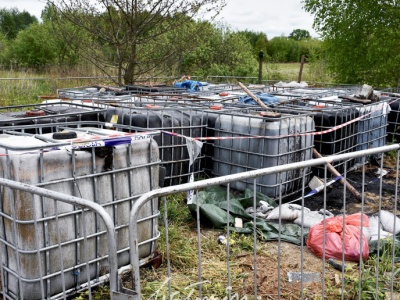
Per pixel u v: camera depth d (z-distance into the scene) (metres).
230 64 20.30
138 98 7.76
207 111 5.85
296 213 4.96
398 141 8.60
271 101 7.32
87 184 3.15
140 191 3.49
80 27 13.66
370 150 3.10
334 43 14.59
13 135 3.70
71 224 3.10
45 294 3.04
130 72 13.63
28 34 23.25
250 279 3.75
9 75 17.66
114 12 13.04
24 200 2.88
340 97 7.71
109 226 2.10
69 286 3.17
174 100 7.25
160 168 3.88
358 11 13.75
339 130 6.50
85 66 18.30
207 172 6.05
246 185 5.60
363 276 3.64
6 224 3.04
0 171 2.99
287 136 5.38
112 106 6.03
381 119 7.86
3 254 3.12
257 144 5.46
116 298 2.16
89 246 3.22
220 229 4.71
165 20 13.15
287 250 4.31
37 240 2.53
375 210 5.57
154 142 3.57
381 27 13.50
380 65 13.78
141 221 3.54
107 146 3.19
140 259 3.64
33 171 2.88
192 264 3.92
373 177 7.02
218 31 20.06
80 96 7.66
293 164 2.74
